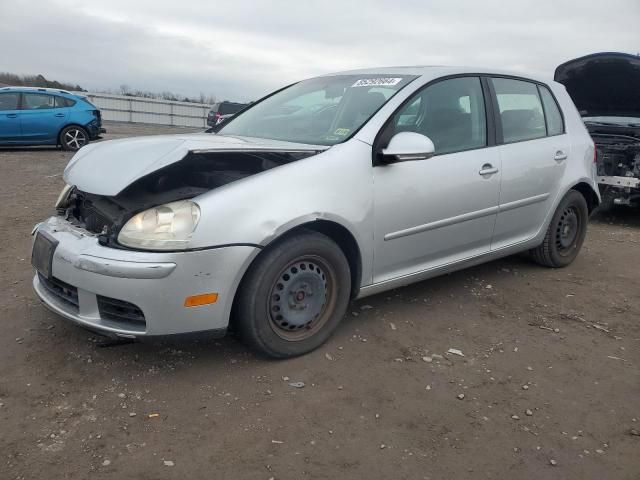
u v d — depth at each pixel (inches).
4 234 219.9
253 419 104.0
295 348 124.3
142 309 106.1
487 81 165.3
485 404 112.2
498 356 132.0
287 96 172.4
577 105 333.1
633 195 287.1
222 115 900.6
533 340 141.0
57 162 461.4
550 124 185.2
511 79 174.6
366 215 129.0
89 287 109.0
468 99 158.2
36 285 129.8
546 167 176.2
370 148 131.3
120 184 110.1
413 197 137.8
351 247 131.1
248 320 116.6
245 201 111.5
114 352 125.4
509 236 172.2
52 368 118.6
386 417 106.5
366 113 139.4
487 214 159.2
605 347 138.9
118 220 112.0
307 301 125.0
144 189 118.1
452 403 112.0
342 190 124.4
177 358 123.8
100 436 98.0
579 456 97.7
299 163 121.3
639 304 168.4
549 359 131.7
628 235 265.4
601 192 294.2
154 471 90.1
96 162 123.8
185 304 107.8
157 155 114.9
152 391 111.6
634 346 140.1
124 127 1240.2
